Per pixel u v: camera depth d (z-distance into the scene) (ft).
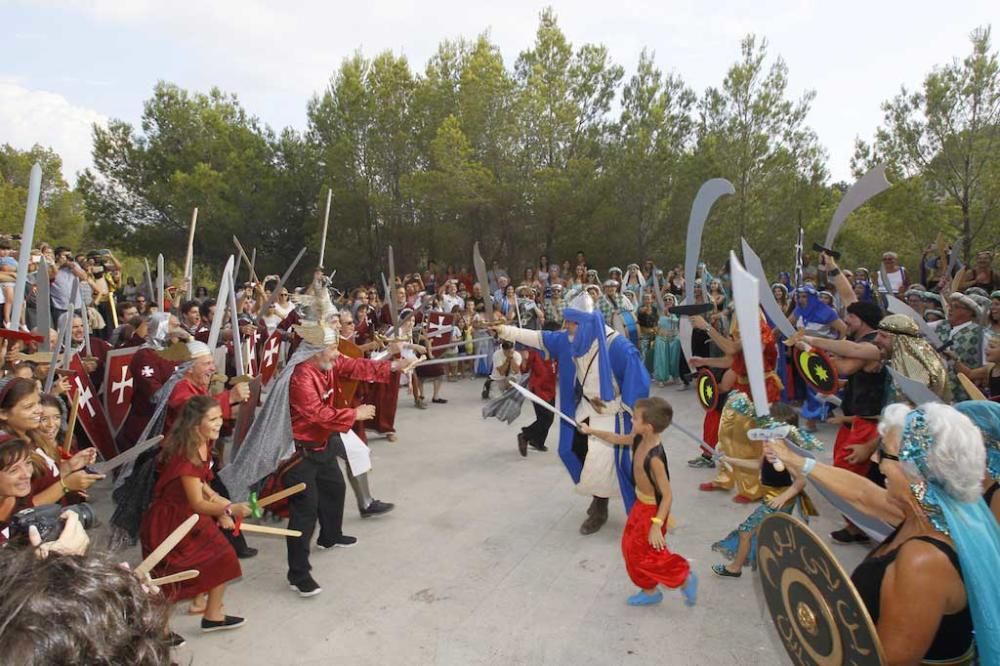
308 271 86.28
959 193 50.06
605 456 17.48
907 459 7.22
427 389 39.91
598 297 36.70
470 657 12.46
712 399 21.03
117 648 3.22
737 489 20.93
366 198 77.51
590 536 17.89
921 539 7.11
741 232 61.05
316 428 15.38
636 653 12.45
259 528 12.60
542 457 25.21
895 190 50.01
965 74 49.39
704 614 13.78
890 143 52.08
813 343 16.37
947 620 7.09
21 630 3.01
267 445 15.12
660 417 13.67
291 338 29.25
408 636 13.23
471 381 42.75
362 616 14.01
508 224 71.92
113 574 3.47
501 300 44.19
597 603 14.34
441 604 14.43
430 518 19.35
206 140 86.69
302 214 87.92
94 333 35.60
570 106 70.23
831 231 20.38
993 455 8.59
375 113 77.46
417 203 73.67
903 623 6.98
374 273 81.46
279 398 15.38
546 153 71.15
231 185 82.84
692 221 15.48
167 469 12.40
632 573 14.02
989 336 20.79
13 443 9.57
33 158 115.44
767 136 61.93
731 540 15.40
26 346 19.67
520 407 25.07
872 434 15.83
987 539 6.97
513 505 20.29
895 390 15.20
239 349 16.52
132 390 21.13
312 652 12.74
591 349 17.93
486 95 70.64
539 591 14.93
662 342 39.27
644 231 67.92
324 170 85.40
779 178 61.67
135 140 89.45
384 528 18.69
